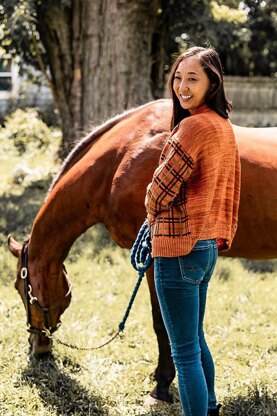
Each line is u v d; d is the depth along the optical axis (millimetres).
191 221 2639
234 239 3684
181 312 2738
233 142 2707
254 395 3598
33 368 3945
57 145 12422
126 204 3523
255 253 3744
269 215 3586
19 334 4434
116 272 5953
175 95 2803
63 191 3732
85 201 3701
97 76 9109
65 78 9562
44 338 4008
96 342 4445
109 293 5461
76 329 4566
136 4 8852
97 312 4945
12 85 16359
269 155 3635
